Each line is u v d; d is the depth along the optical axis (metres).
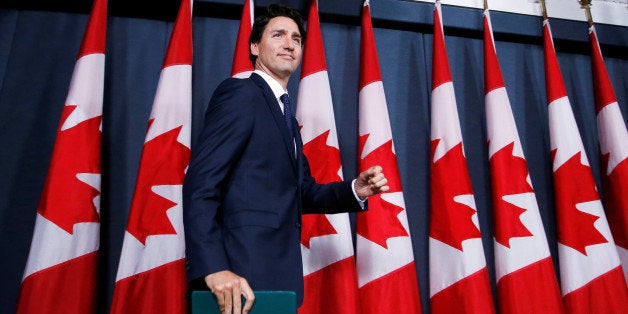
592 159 2.50
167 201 1.78
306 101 2.05
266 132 1.15
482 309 1.83
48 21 2.25
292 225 1.12
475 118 2.45
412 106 2.41
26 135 2.06
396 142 2.33
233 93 1.15
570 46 2.70
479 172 2.35
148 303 1.68
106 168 2.05
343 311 1.77
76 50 2.22
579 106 2.62
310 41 2.16
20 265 1.91
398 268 1.87
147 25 2.32
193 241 0.94
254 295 0.83
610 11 2.76
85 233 1.71
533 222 1.98
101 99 1.87
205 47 2.30
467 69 2.54
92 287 1.69
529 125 2.50
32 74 2.15
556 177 2.13
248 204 1.07
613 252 1.99
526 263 1.92
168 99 1.91
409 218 2.22
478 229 1.95
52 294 1.61
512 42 2.67
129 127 2.13
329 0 2.42
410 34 2.55
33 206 1.98
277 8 1.55
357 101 2.35
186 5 2.09
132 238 1.74
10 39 2.19
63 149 1.75
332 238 1.87
